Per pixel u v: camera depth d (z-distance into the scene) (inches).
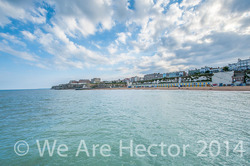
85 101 1046.4
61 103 936.3
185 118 386.9
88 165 171.6
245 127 299.3
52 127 343.0
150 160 178.1
